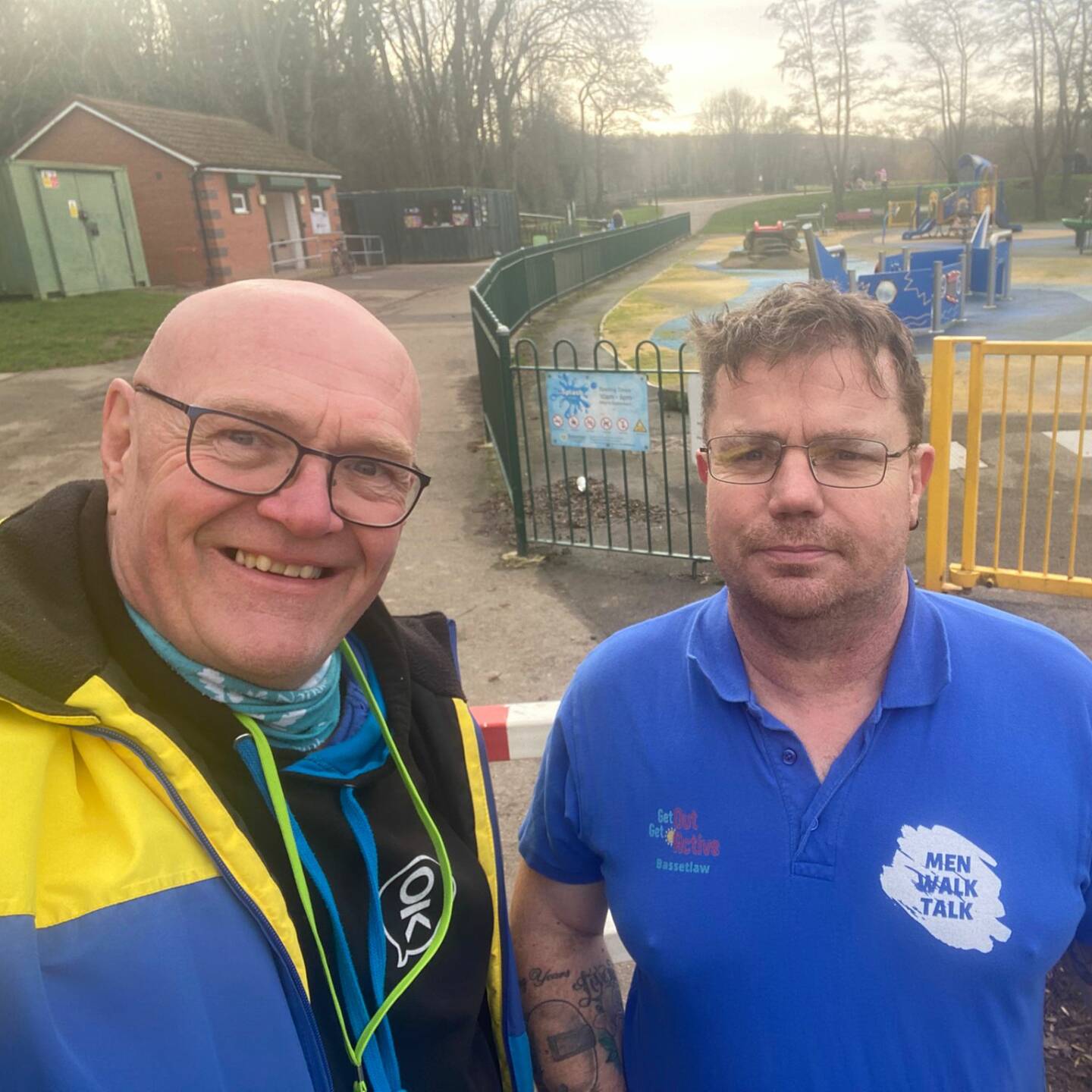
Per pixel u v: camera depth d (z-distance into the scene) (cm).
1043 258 2466
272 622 113
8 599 105
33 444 917
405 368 123
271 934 104
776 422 125
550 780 154
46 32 2938
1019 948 122
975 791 124
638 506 683
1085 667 134
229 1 3647
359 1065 119
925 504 612
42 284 1944
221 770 116
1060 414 867
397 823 133
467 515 687
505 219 3728
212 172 2380
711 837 132
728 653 135
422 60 4500
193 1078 93
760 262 2825
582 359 1309
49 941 90
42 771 95
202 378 111
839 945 125
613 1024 162
